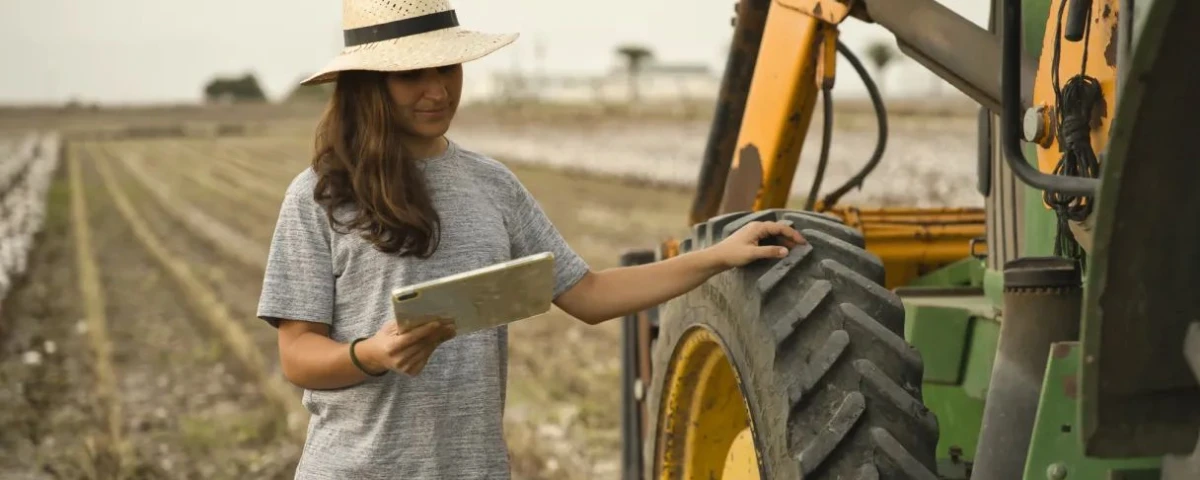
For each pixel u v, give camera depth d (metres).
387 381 2.87
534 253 3.11
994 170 3.90
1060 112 2.80
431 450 2.87
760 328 3.04
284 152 57.91
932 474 2.80
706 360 3.66
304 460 2.97
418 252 2.82
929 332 3.98
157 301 13.52
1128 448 2.16
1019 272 2.78
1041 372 2.74
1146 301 2.09
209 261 17.08
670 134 57.62
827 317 2.99
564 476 6.59
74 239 20.88
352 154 2.85
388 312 2.85
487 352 2.96
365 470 2.87
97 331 11.37
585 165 37.91
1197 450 2.13
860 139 37.50
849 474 2.81
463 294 2.52
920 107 62.97
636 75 125.94
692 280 3.11
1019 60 2.62
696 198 5.02
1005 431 2.77
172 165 47.53
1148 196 2.04
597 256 15.73
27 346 10.88
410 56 2.78
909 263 4.98
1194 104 1.99
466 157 3.02
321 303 2.86
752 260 3.10
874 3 3.71
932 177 23.89
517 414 7.91
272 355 10.21
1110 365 2.12
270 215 24.97
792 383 2.93
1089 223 2.75
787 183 4.39
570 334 10.73
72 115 130.50
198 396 8.94
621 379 5.07
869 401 2.88
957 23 3.45
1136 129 1.99
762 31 4.66
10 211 25.38
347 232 2.84
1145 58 1.93
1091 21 2.74
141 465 7.08
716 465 3.85
